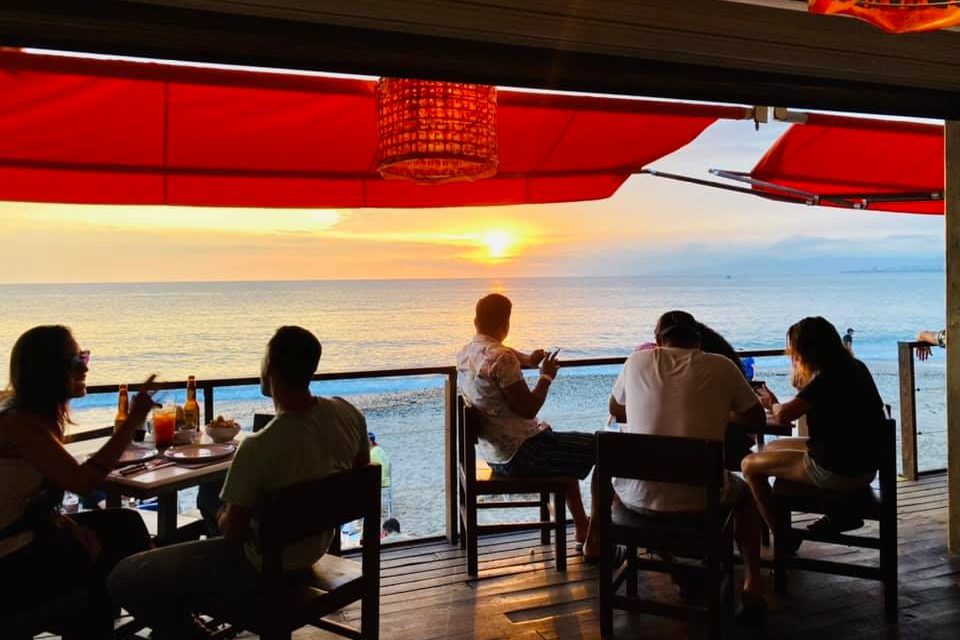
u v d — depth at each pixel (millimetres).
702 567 2836
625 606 2637
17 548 2012
